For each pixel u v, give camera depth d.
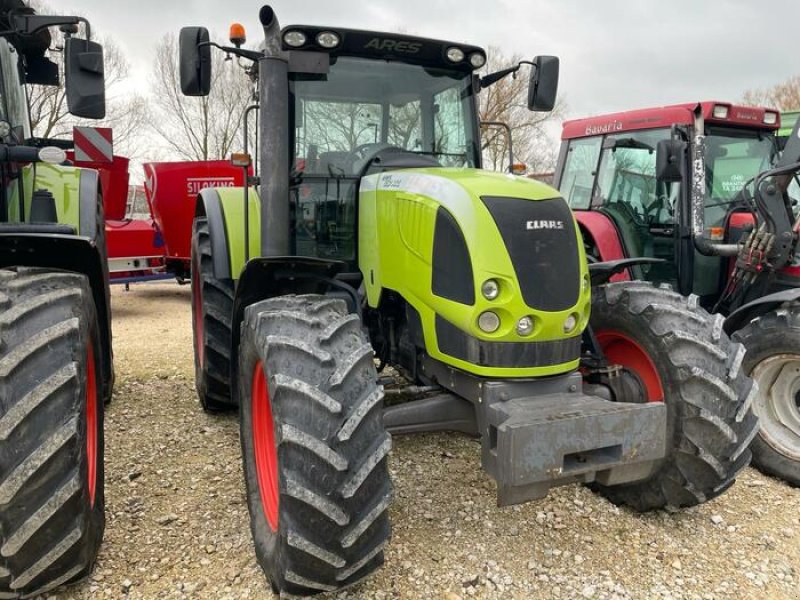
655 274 5.41
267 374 2.24
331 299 2.59
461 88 3.55
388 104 3.39
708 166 5.10
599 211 5.95
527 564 2.62
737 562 2.69
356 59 3.31
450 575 2.53
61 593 2.37
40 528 2.05
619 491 3.07
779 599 2.46
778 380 3.66
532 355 2.48
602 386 2.98
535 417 2.28
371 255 3.09
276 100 2.88
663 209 5.29
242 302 2.95
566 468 2.33
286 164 2.94
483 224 2.46
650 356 2.87
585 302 2.59
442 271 2.59
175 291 10.66
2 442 1.97
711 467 2.70
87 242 2.57
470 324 2.46
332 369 2.18
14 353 2.04
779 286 4.37
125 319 8.05
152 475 3.35
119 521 2.87
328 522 2.06
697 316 2.88
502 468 2.23
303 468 2.07
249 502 2.67
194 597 2.37
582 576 2.55
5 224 2.67
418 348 2.95
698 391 2.70
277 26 2.84
